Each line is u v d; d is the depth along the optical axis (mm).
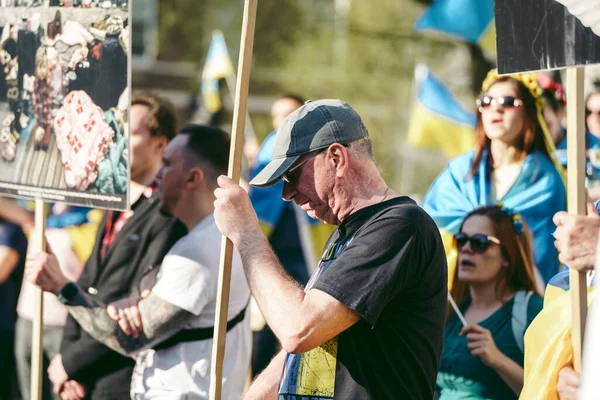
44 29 3861
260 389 3262
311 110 2918
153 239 4387
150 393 4129
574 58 2832
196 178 4285
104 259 4602
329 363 2777
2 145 4098
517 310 4473
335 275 2699
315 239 7617
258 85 20078
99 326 4141
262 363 6289
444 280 2859
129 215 4582
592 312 1544
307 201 2932
